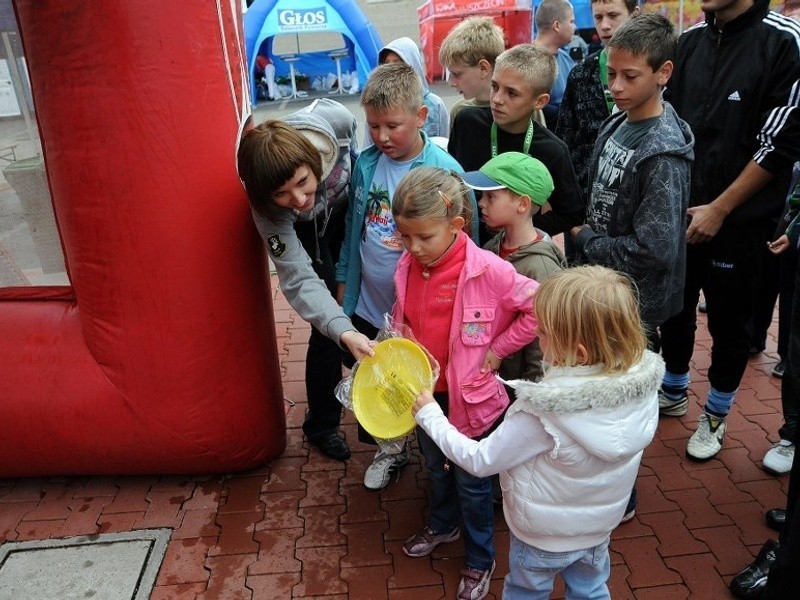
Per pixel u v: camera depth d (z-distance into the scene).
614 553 2.47
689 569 2.39
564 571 1.89
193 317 2.51
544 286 1.63
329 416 3.05
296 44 15.08
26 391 2.63
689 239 2.68
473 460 1.70
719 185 2.73
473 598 2.28
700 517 2.63
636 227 2.24
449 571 2.44
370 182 2.50
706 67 2.70
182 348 2.54
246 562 2.50
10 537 2.64
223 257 2.48
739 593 2.25
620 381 1.54
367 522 2.68
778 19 2.57
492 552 2.30
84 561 2.51
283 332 4.27
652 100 2.30
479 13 13.40
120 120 2.22
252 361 2.70
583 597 1.86
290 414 3.40
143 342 2.53
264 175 2.09
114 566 2.48
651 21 2.21
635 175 2.26
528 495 1.69
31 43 2.20
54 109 2.25
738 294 2.73
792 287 3.08
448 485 2.39
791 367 2.07
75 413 2.65
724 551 2.46
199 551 2.55
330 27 12.33
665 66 2.22
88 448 2.72
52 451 2.73
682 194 2.24
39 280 2.67
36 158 2.50
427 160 2.40
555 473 1.63
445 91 12.96
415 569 2.45
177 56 2.22
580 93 3.60
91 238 2.39
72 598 2.35
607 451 1.55
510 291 2.05
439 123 3.80
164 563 2.50
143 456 2.75
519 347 2.09
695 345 3.94
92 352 2.60
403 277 2.24
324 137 2.40
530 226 2.28
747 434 3.12
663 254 2.19
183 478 2.96
